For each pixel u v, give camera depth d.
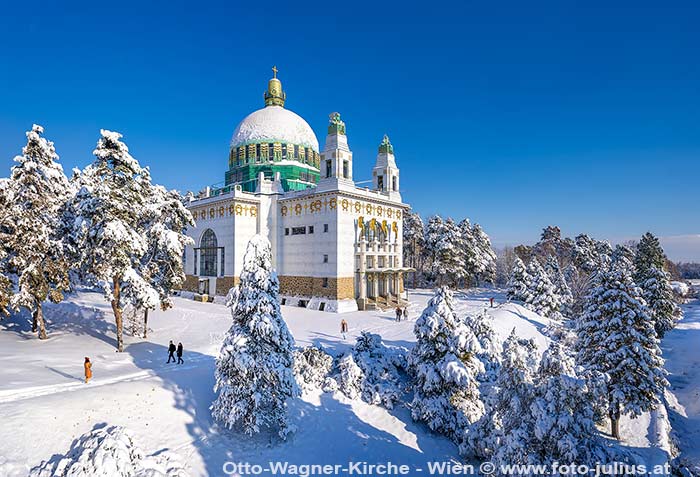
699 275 176.62
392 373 26.88
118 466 14.74
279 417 19.62
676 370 42.59
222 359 19.03
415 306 53.78
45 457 15.69
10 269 30.34
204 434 19.23
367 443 20.91
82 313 39.03
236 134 62.03
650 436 26.36
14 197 29.30
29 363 23.73
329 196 48.16
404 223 87.25
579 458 12.77
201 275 57.06
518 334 42.09
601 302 26.33
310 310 46.97
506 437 13.94
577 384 13.12
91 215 25.94
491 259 90.56
